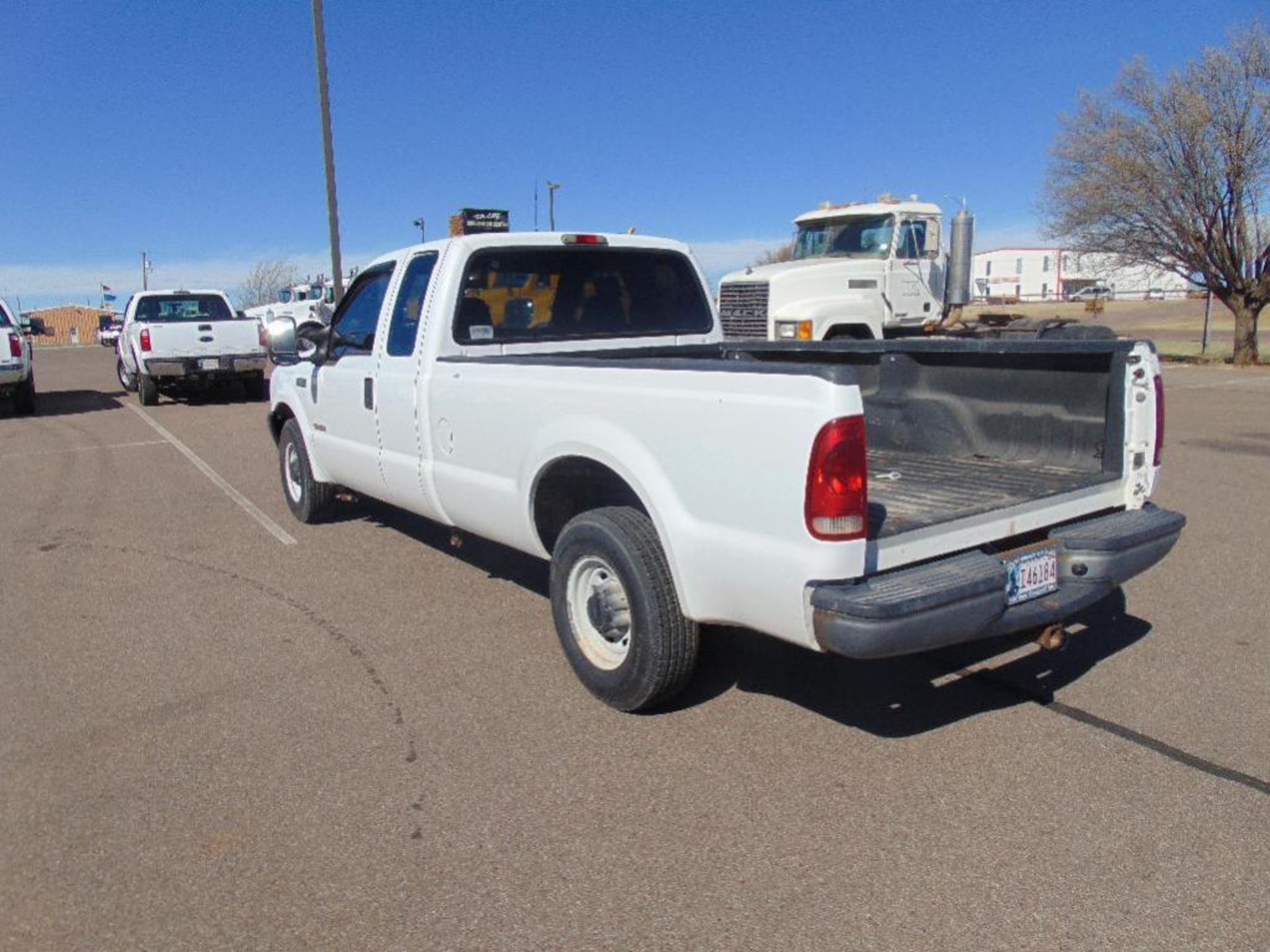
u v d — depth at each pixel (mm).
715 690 4516
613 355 5914
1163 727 4098
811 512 3322
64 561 6789
